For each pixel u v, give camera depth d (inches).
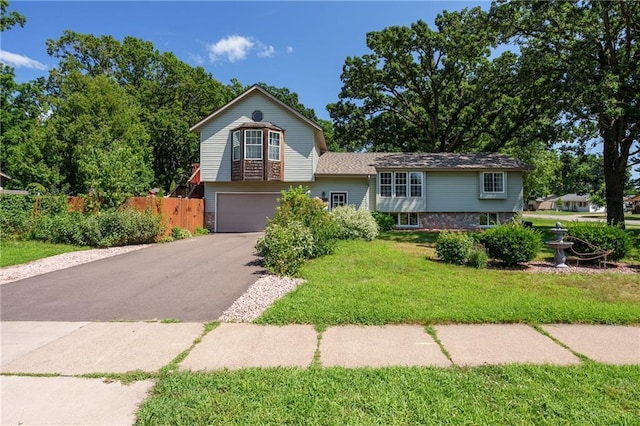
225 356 143.7
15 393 115.1
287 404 106.9
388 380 120.7
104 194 521.3
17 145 972.6
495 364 134.3
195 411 103.5
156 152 1219.2
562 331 170.9
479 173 736.3
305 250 327.0
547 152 1346.0
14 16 906.1
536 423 97.7
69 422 99.5
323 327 176.6
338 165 772.6
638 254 394.3
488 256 335.0
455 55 908.6
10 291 251.6
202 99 1283.2
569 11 586.2
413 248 440.1
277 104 715.4
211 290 251.0
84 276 298.0
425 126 1090.7
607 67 568.7
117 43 1272.1
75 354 146.2
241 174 684.1
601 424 97.0
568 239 361.4
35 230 484.1
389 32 952.3
